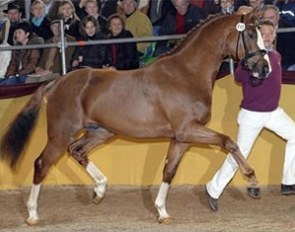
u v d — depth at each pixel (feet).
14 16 43.39
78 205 34.58
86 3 41.98
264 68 29.12
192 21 40.91
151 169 37.88
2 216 32.55
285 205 33.01
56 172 38.93
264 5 36.58
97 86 30.58
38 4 42.80
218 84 36.68
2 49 37.63
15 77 41.09
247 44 29.14
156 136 30.40
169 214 31.78
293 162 33.04
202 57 29.71
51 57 41.60
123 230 28.60
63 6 41.52
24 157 38.88
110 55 40.50
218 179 31.45
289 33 38.58
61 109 30.81
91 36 40.50
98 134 32.42
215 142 29.12
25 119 31.65
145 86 29.99
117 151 38.19
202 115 29.66
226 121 36.63
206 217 30.89
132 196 36.37
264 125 31.86
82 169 38.68
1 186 39.32
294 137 32.35
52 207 34.24
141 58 40.81
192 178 37.32
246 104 31.32
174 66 29.94
